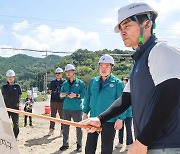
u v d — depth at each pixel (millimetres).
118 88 4691
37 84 94625
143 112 2055
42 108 26141
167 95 1846
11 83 7859
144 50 2102
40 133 9234
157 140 1981
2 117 2207
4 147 2211
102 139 4602
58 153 6957
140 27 2115
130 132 7062
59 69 8898
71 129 9875
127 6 2146
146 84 2018
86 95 5094
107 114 2621
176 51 1972
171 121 1963
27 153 6891
